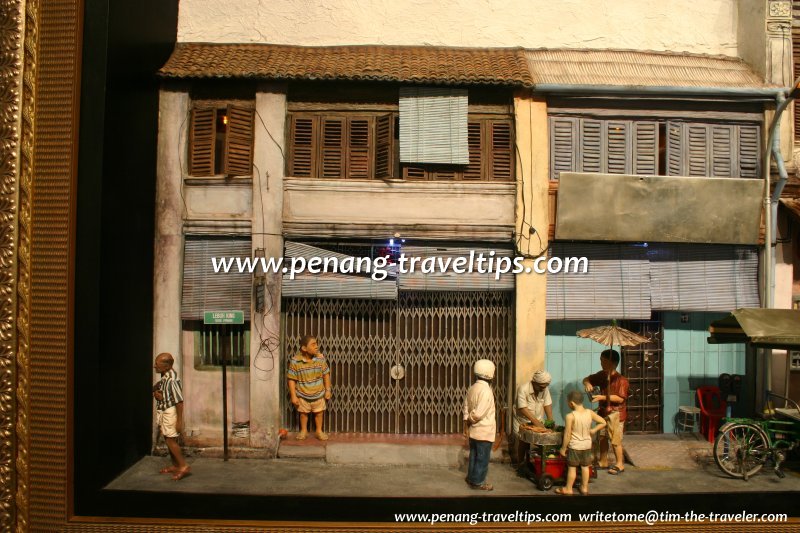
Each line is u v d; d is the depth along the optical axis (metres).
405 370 5.69
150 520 4.21
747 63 5.91
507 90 5.59
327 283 5.48
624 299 5.61
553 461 4.71
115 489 4.28
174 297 5.45
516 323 5.47
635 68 5.75
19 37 4.11
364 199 5.48
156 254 5.45
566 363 5.78
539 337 5.47
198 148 5.54
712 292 5.66
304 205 5.47
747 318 4.73
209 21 5.96
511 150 5.62
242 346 5.56
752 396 5.76
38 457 4.14
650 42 6.07
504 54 5.91
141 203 5.12
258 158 5.46
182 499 4.28
